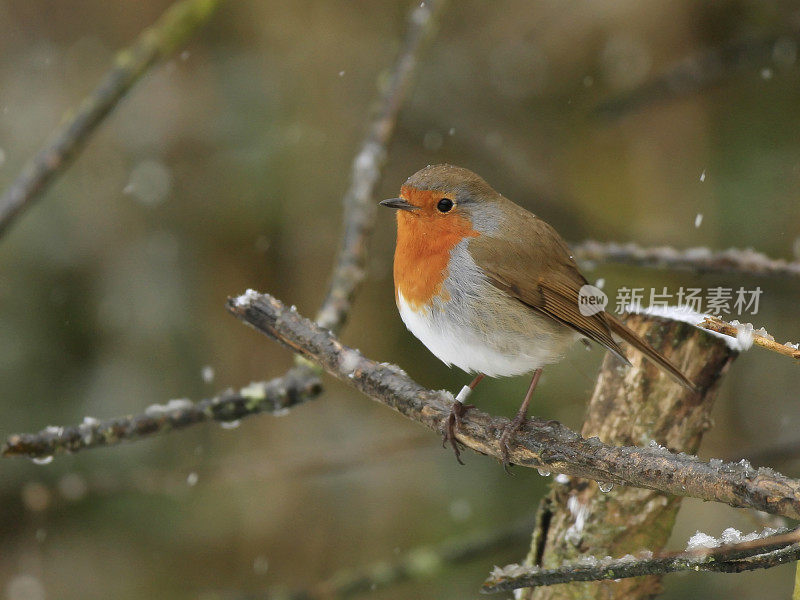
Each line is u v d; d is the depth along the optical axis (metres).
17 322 11.61
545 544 5.68
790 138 11.21
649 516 5.43
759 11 11.96
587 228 12.06
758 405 10.72
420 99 13.16
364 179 7.30
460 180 6.12
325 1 12.49
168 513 11.76
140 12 12.80
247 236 11.98
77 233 12.00
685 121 11.83
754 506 3.90
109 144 12.38
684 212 11.75
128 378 11.56
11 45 12.74
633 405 5.50
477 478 11.38
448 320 6.13
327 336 5.49
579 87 13.12
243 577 11.33
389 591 10.60
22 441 5.70
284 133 12.26
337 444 10.97
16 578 11.25
